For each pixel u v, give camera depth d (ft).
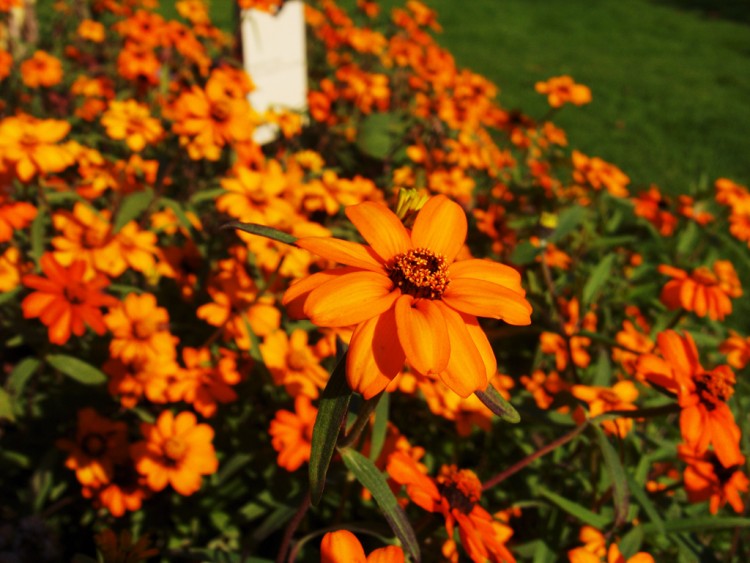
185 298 0.95
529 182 1.54
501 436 0.94
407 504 0.74
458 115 1.49
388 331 0.42
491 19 5.08
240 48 1.61
